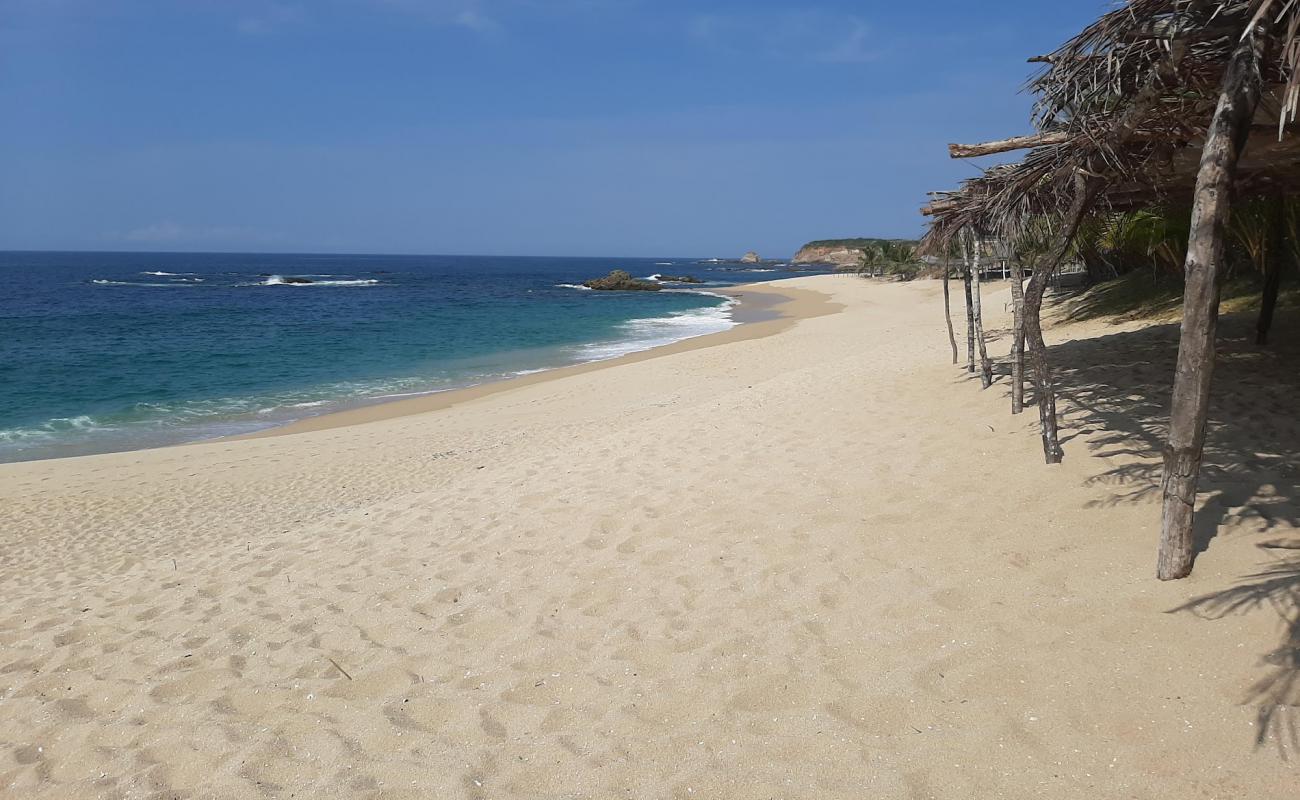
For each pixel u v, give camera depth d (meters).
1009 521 4.53
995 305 24.80
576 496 6.47
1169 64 3.78
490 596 4.73
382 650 4.15
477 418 13.84
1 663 4.45
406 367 21.72
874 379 10.03
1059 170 4.95
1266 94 3.86
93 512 8.96
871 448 6.59
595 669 3.72
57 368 21.61
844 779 2.71
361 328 32.66
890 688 3.20
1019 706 2.94
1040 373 5.26
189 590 5.49
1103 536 4.07
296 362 22.78
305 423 14.74
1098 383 7.40
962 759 2.72
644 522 5.64
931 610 3.75
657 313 39.81
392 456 11.07
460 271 129.50
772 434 7.69
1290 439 4.95
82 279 82.06
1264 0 2.99
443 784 2.91
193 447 12.38
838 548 4.67
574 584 4.76
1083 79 4.29
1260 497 4.09
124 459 11.58
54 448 13.30
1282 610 3.09
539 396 15.95
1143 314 12.77
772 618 3.98
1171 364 7.74
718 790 2.73
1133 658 3.06
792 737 2.99
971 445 6.12
